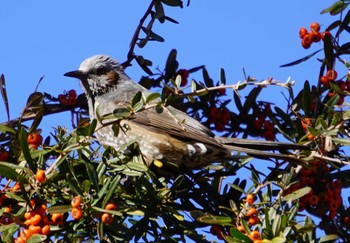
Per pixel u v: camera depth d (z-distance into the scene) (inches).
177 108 512.4
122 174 418.9
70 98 502.6
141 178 402.3
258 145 471.5
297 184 431.2
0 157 440.5
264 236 366.0
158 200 405.1
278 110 460.8
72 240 381.1
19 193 381.7
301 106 465.4
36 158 396.2
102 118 382.3
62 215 369.7
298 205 405.7
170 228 408.5
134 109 384.2
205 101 510.6
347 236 436.1
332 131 417.4
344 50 469.1
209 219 383.6
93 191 380.8
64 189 385.7
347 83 466.0
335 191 434.6
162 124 494.6
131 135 498.6
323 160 428.5
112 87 564.7
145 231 403.9
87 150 401.1
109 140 502.3
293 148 430.0
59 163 378.9
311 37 476.7
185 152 489.4
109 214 371.2
